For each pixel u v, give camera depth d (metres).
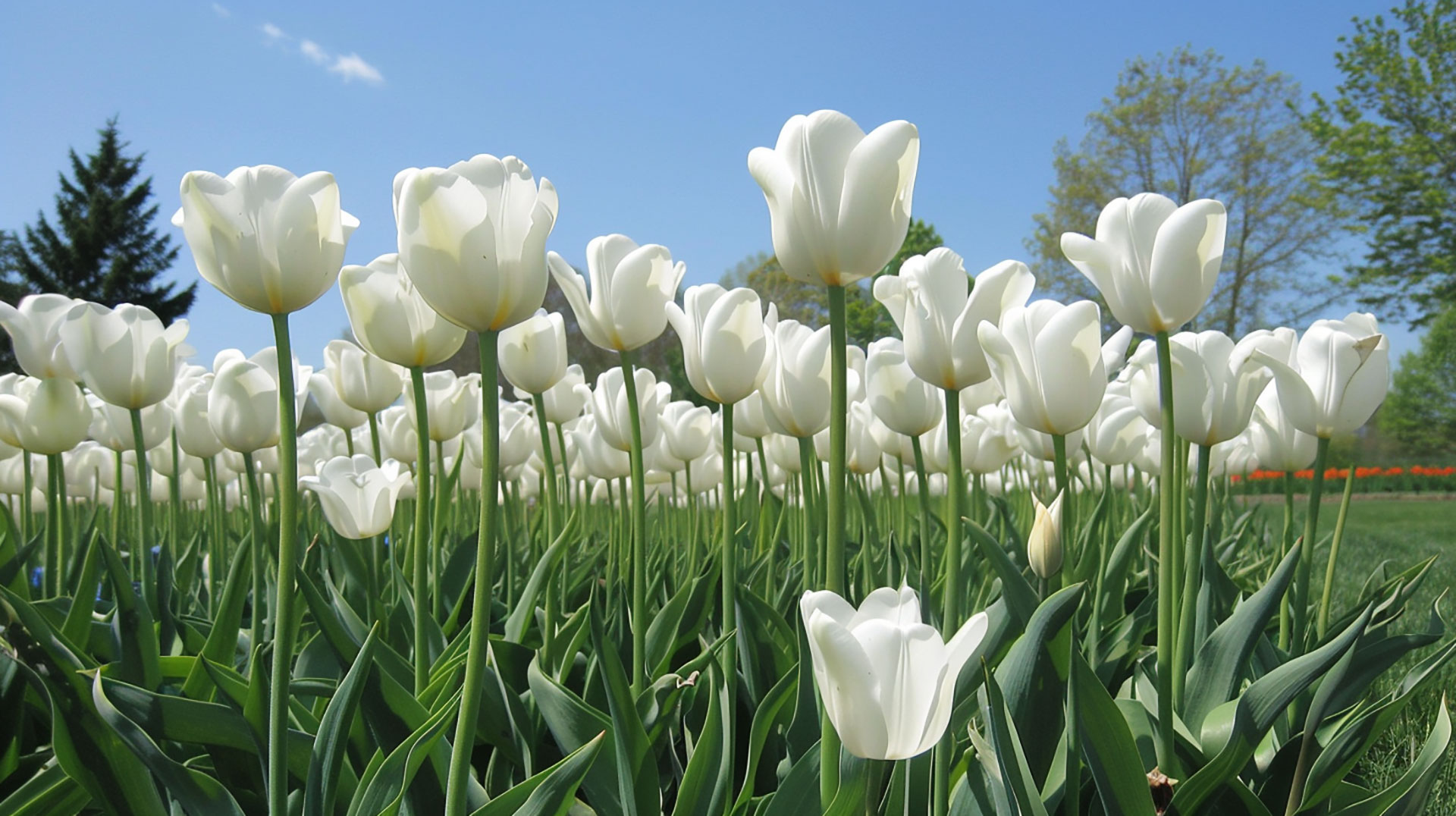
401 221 0.48
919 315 0.56
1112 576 0.75
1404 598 0.81
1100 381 0.57
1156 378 0.68
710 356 0.66
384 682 0.59
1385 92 8.66
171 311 17.11
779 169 0.52
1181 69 11.06
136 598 0.73
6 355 14.61
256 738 0.58
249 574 0.76
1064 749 0.59
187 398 0.95
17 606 0.58
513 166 0.49
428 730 0.54
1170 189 11.24
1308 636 0.87
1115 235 0.61
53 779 0.65
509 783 0.69
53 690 0.59
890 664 0.43
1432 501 6.99
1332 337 0.70
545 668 0.71
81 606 0.78
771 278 13.20
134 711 0.59
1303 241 10.67
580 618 0.82
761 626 0.77
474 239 0.47
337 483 0.73
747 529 1.24
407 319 0.62
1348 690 0.67
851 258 0.51
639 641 0.71
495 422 0.49
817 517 0.93
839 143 0.51
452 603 0.97
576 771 0.51
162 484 1.55
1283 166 10.73
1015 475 2.03
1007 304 0.58
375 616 0.84
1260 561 1.31
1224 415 0.65
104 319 0.75
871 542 0.85
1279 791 0.65
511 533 1.08
